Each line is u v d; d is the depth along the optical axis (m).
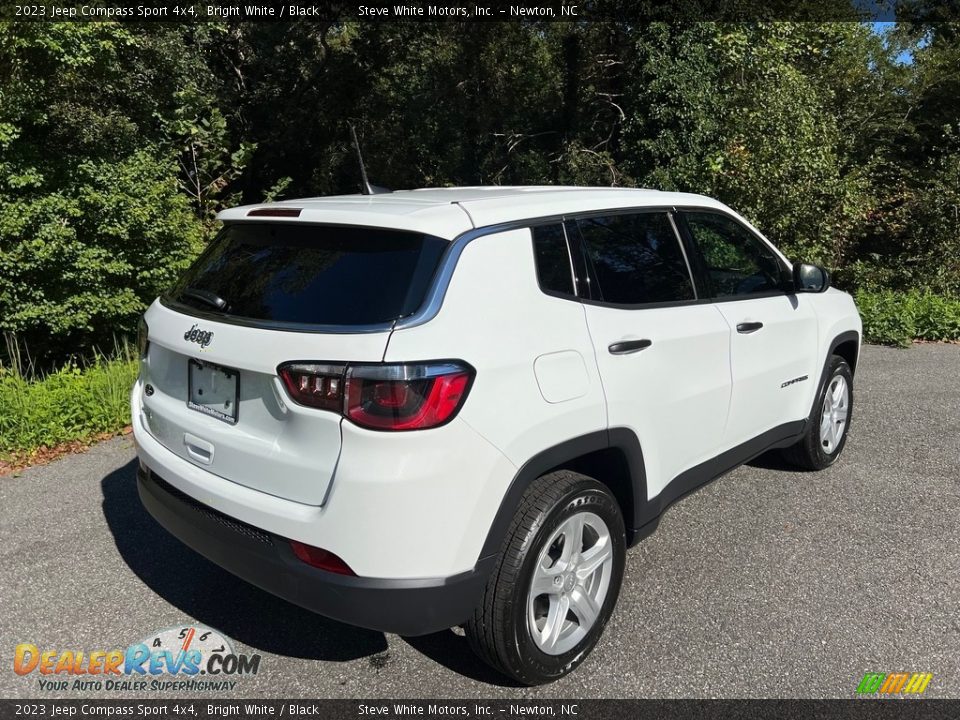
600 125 18.11
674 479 3.32
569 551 2.74
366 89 20.42
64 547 3.79
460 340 2.39
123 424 5.60
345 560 2.32
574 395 2.69
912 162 18.08
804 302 4.30
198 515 2.70
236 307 2.68
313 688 2.77
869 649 2.96
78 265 8.20
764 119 11.16
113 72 8.91
